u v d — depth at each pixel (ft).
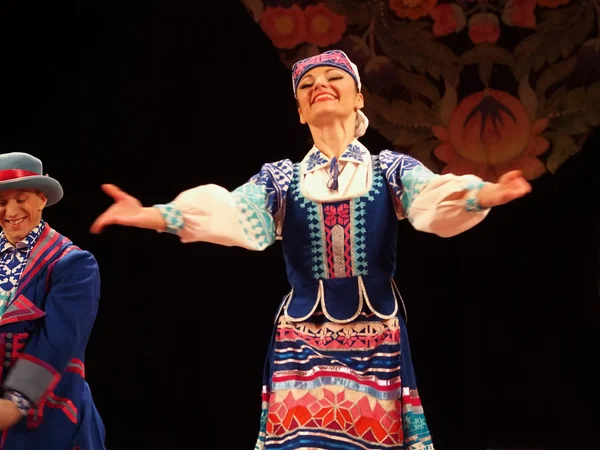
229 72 30.91
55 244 19.66
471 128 30.37
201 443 30.78
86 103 30.96
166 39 30.91
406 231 31.45
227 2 30.89
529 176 30.45
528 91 30.37
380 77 30.71
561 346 30.50
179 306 31.35
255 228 17.20
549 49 30.30
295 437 16.81
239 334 31.24
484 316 30.91
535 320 30.71
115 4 30.81
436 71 30.60
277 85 30.86
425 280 31.24
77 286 19.10
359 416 16.85
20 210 19.36
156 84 30.96
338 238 17.54
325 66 18.35
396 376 17.17
